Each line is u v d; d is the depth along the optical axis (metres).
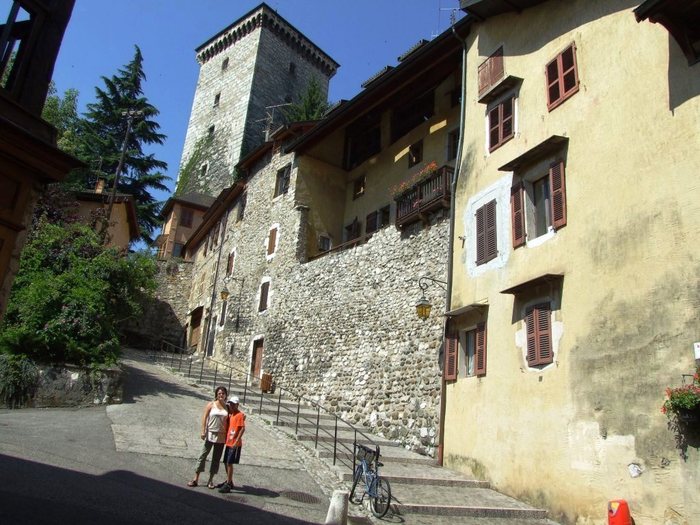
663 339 8.44
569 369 9.91
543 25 13.05
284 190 25.72
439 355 14.15
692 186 8.60
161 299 38.16
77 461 9.12
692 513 7.48
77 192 28.05
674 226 8.72
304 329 20.58
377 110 23.05
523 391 10.86
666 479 7.91
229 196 31.84
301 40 57.53
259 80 52.84
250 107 51.31
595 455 9.05
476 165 14.30
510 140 13.12
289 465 11.36
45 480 7.84
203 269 36.00
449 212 15.43
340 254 20.20
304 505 9.00
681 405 7.56
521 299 11.44
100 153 42.84
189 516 7.49
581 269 10.16
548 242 11.13
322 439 13.55
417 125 21.23
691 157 8.75
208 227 37.66
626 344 8.98
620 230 9.60
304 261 22.66
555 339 10.37
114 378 14.41
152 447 10.91
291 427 14.62
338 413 17.09
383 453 12.93
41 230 17.44
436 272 15.25
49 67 8.42
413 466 12.28
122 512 7.14
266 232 26.02
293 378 20.05
